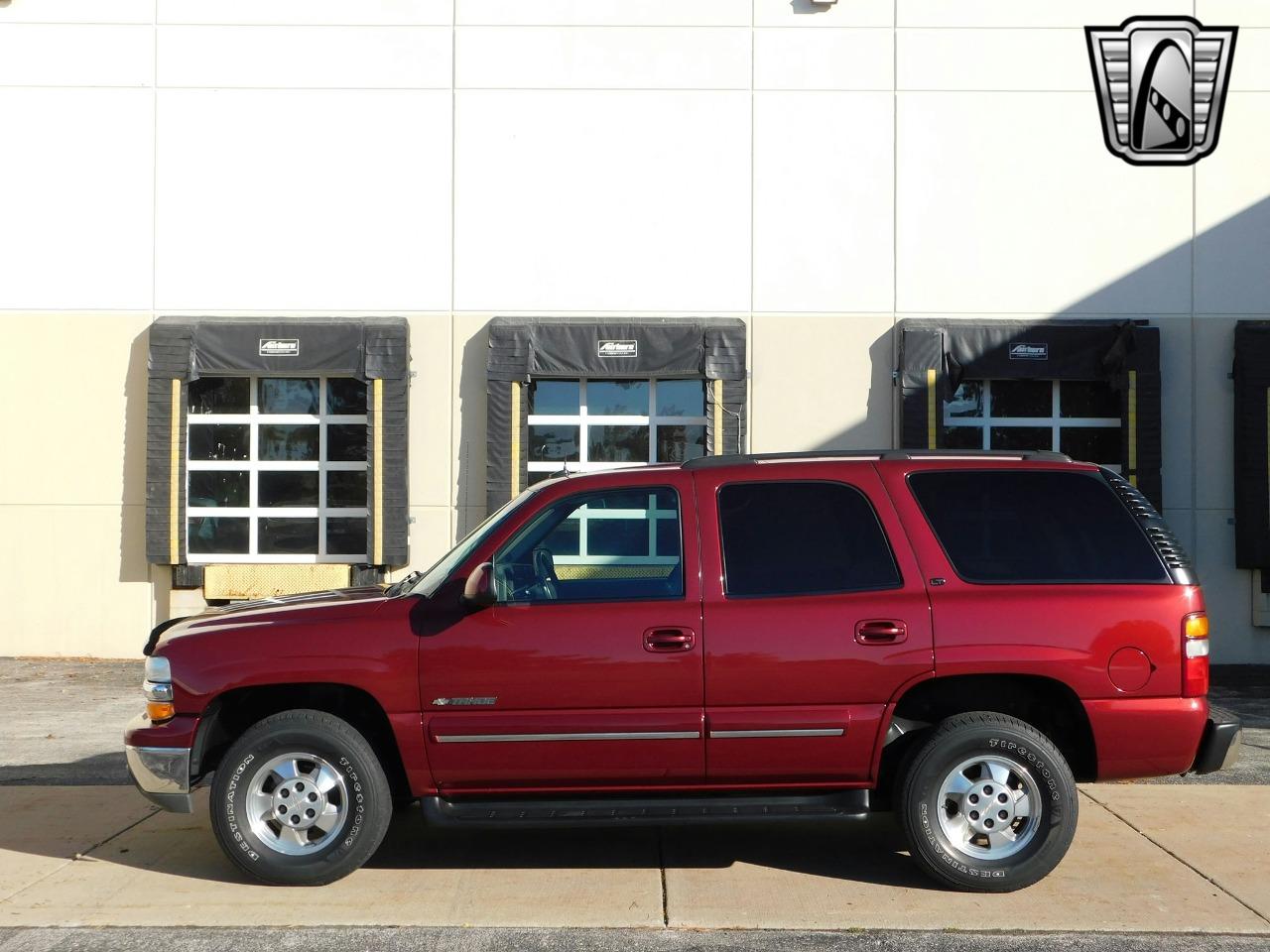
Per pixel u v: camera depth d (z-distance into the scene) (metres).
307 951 4.62
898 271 12.85
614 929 4.83
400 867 5.67
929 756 5.18
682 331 12.60
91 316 12.83
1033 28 12.91
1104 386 12.86
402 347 12.59
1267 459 12.39
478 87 12.93
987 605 5.21
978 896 5.18
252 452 12.97
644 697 5.20
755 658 5.19
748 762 5.22
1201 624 5.25
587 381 12.92
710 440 12.57
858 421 12.80
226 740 5.61
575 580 5.39
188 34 12.90
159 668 5.40
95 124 12.87
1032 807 5.17
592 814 5.25
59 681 11.45
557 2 12.93
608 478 5.54
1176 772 5.23
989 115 12.90
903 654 5.18
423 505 12.80
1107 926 4.83
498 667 5.22
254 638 5.34
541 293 12.90
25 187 12.84
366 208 12.90
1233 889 5.29
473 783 5.28
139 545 12.74
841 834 6.27
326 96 12.93
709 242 12.89
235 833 5.29
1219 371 12.71
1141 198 12.84
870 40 12.93
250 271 12.87
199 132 12.89
